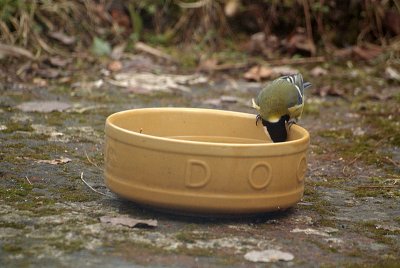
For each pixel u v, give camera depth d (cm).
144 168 414
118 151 425
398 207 484
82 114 677
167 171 409
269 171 415
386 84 845
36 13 906
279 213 454
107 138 437
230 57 908
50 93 742
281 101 499
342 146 626
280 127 495
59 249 377
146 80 810
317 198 493
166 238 397
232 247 391
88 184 488
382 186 527
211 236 404
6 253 370
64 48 886
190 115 503
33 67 812
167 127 499
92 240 390
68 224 412
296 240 409
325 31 973
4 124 627
